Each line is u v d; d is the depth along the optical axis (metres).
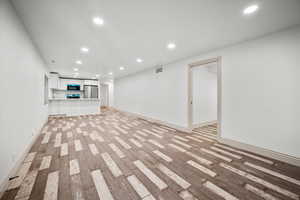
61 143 2.65
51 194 1.25
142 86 5.70
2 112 1.33
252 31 2.09
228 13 1.66
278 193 1.29
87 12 1.68
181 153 2.23
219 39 2.41
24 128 2.02
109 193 1.28
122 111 7.78
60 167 1.74
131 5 1.54
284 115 1.99
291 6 1.49
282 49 2.01
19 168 1.70
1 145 1.29
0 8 1.31
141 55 3.45
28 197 1.20
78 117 6.12
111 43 2.68
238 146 2.49
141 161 1.93
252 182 1.47
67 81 7.41
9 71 1.51
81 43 2.69
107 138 3.02
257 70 2.27
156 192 1.29
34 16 1.78
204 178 1.53
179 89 3.84
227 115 2.68
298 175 1.60
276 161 1.96
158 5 1.53
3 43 1.37
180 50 3.02
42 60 3.71
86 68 5.16
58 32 2.22
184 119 3.69
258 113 2.26
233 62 2.60
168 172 1.65
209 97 4.76
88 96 7.84
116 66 4.79
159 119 4.67
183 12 1.67
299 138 1.86
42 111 3.77
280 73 2.03
